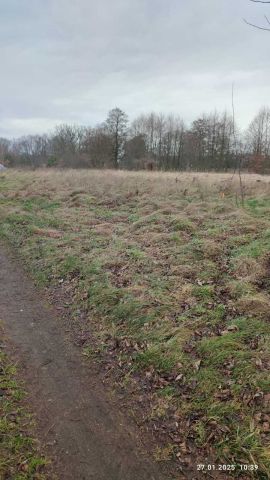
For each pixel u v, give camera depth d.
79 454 3.19
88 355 4.60
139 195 12.34
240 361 4.02
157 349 4.42
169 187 12.73
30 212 10.71
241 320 4.70
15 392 3.88
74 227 9.16
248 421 3.38
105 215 10.18
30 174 19.14
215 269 6.19
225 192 12.03
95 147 51.34
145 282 5.95
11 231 9.28
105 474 3.01
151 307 5.22
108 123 53.06
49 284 6.57
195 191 12.21
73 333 5.09
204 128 52.50
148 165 41.72
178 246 7.25
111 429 3.47
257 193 11.54
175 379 4.01
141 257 6.84
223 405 3.57
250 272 5.91
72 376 4.21
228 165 43.97
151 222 8.98
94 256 7.15
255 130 42.03
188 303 5.28
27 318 5.49
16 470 2.99
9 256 7.91
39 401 3.79
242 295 5.24
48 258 7.39
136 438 3.37
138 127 60.03
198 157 52.75
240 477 2.97
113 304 5.51
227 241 7.30
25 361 4.45
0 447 3.19
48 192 13.23
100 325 5.18
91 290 5.96
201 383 3.87
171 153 58.34
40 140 64.31
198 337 4.57
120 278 6.20
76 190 13.08
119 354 4.55
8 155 52.88
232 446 3.20
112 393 3.95
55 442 3.30
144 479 2.98
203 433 3.35
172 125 59.19
